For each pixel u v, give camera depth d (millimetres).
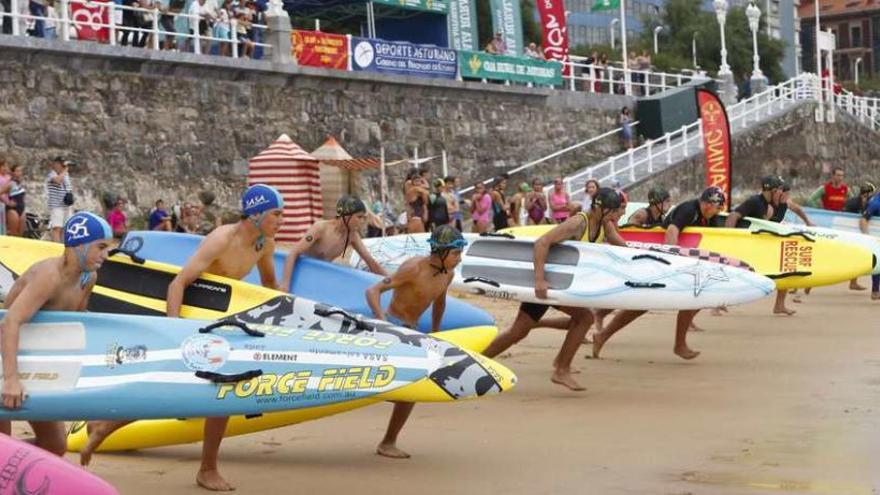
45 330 8414
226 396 8680
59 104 26625
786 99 50250
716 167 30609
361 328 9367
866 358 15820
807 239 18891
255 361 8805
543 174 41156
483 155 38812
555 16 43844
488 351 13953
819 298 24344
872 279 24078
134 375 8516
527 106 40719
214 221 27391
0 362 8312
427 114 36750
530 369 14906
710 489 8891
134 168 28125
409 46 35906
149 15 28625
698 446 10398
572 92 42656
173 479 9203
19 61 25844
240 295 10008
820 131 51250
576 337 13461
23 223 22125
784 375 14414
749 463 9719
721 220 20031
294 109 32406
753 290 14469
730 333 18672
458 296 22625
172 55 28656
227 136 30406
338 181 31094
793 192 49125
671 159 41750
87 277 8531
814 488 8891
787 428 11148
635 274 14055
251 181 28609
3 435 7000
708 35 89062
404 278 10969
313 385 8898
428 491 8898
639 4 95000
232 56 30516
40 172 26188
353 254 16094
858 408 12141
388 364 9086
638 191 39500
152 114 28594
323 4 41312
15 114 25750
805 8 127750
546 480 9219
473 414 11938
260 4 32375
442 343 9422
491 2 42406
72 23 25344
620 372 14695
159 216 24844
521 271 14203
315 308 9492
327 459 9953
